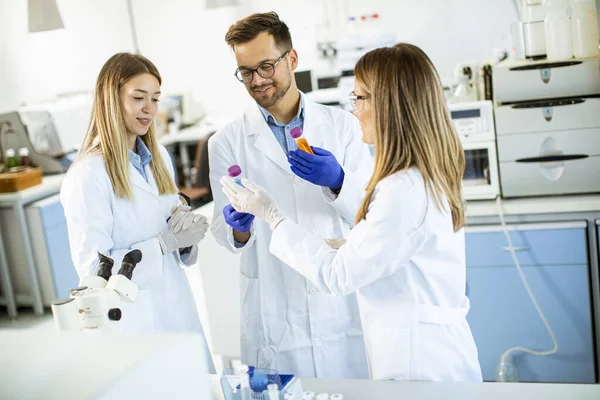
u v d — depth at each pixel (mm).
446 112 1577
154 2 6133
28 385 876
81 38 6203
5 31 5645
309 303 2123
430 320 1613
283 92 2033
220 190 2168
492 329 3027
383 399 1511
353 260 1572
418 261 1597
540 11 2939
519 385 1516
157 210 2127
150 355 897
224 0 4297
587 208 2855
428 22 4922
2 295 4531
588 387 1483
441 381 1572
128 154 2064
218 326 3207
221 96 6242
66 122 4926
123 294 1533
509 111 2922
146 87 1990
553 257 2918
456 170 1603
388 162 1559
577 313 2939
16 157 4770
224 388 1507
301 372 2154
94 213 1958
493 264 2969
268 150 2129
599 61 2832
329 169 1912
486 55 4871
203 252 3131
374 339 1659
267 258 2146
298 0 5324
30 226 4352
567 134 2896
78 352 928
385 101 1528
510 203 2953
